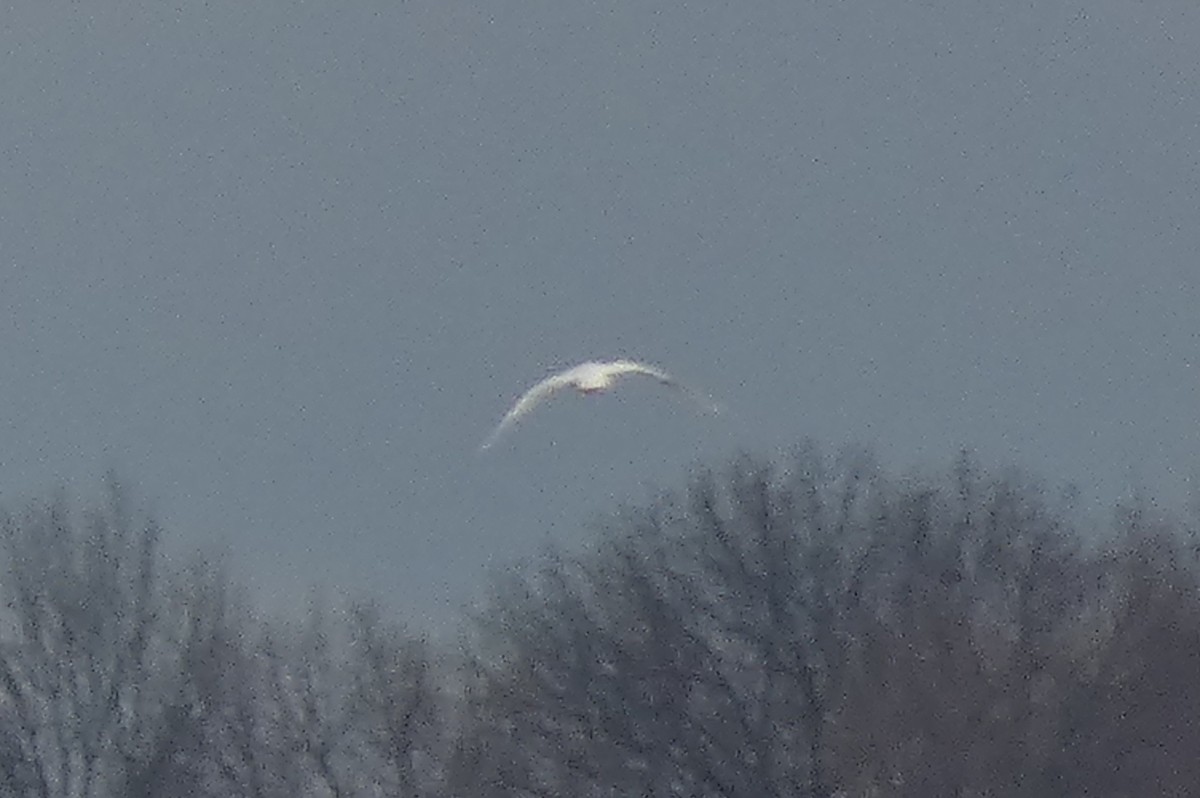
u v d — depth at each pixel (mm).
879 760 36281
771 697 39219
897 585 39500
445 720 37656
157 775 36469
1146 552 37500
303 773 36750
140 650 36969
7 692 36562
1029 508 39688
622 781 39156
